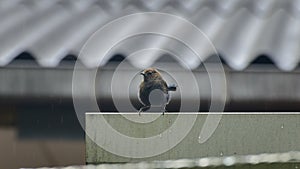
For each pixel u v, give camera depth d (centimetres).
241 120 1080
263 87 1370
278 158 1021
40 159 1577
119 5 1795
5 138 1543
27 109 1477
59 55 1355
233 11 1783
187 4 1831
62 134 1552
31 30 1535
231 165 1007
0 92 1356
